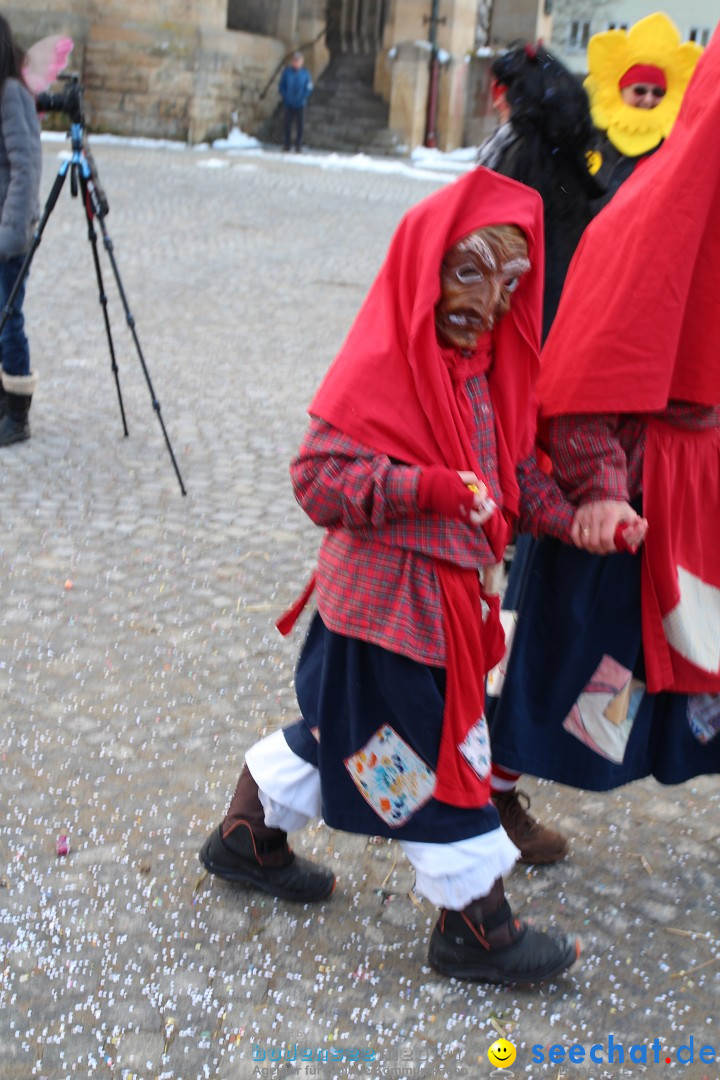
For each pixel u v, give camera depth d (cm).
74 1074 212
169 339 816
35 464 548
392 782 224
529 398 230
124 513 497
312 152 2388
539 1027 231
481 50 2606
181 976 238
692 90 236
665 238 228
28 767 308
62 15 2127
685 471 246
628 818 308
